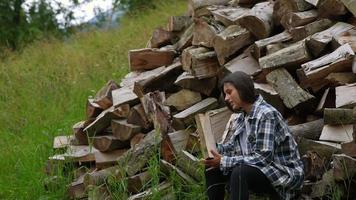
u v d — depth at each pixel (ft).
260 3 18.57
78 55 38.70
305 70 15.07
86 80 32.50
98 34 45.03
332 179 13.67
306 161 14.33
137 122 18.29
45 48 41.83
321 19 16.78
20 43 54.60
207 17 19.27
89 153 19.08
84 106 28.68
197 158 15.90
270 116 12.91
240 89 13.14
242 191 12.63
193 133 16.66
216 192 13.82
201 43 18.07
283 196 12.92
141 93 18.49
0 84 34.88
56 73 34.17
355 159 13.20
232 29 17.53
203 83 17.69
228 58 17.33
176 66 18.74
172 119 17.57
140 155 17.07
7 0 58.49
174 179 16.08
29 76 35.12
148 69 20.27
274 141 12.89
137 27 43.57
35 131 26.45
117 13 56.90
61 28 59.21
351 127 14.02
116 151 18.72
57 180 19.27
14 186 21.04
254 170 12.70
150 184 16.57
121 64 34.04
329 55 15.11
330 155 14.06
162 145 16.84
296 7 17.08
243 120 13.64
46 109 29.58
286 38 16.70
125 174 17.16
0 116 29.63
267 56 15.83
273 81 15.57
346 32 15.81
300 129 14.94
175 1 47.93
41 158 22.00
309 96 15.05
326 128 14.38
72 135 21.95
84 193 18.25
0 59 42.88
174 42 21.06
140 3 52.70
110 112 18.75
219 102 17.44
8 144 25.63
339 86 14.57
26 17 59.16
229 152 13.78
